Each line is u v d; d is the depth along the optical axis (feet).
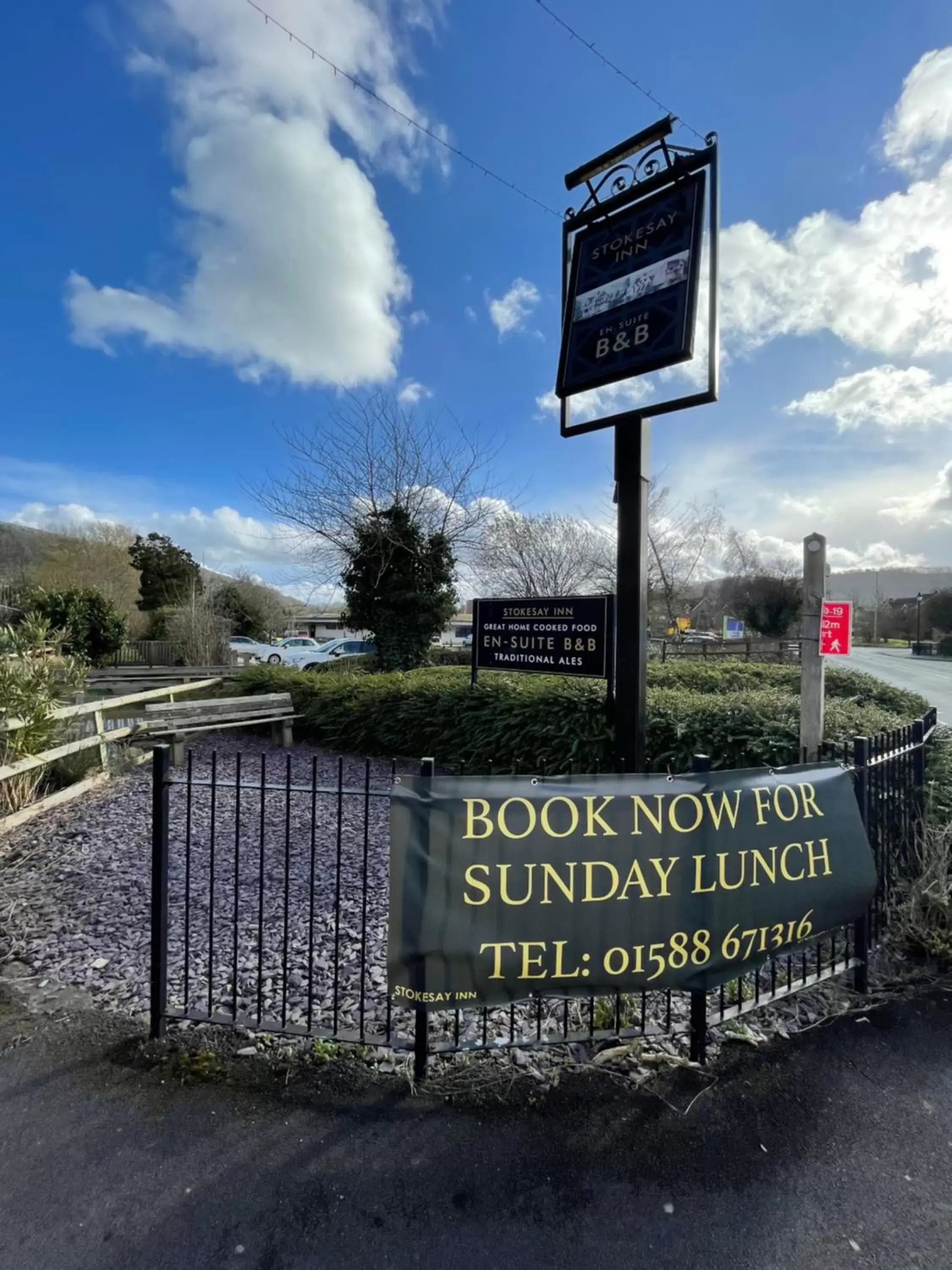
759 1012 8.38
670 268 11.19
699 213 10.92
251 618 104.27
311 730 27.40
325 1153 6.07
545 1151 6.13
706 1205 5.57
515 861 6.89
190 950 9.94
